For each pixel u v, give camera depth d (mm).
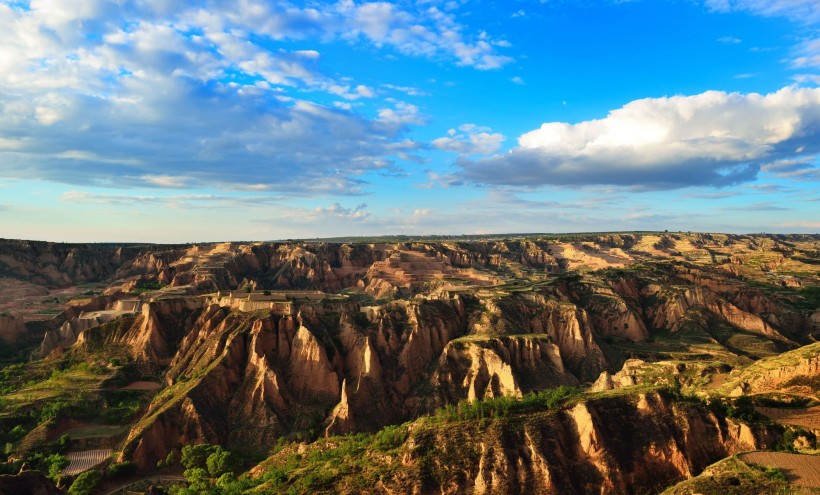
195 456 110125
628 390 90312
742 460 70312
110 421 125875
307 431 121562
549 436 80125
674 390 90375
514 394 130625
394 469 78562
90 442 116812
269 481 85688
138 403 133125
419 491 74938
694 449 79688
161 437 116062
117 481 105562
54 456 107750
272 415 124938
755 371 102562
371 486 76500
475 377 138500
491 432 80750
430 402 135375
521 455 78062
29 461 106062
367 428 125062
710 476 68812
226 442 120375
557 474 76438
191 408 121062
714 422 82125
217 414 124938
